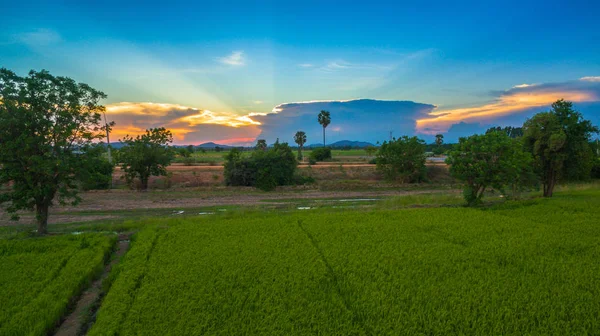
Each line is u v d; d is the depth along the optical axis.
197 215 21.42
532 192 29.67
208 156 90.69
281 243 13.32
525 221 16.62
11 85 14.72
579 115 24.05
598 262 10.71
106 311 8.04
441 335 6.95
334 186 36.00
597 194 26.34
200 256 11.84
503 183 21.03
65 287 9.69
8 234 16.66
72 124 15.47
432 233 14.67
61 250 13.16
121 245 14.80
